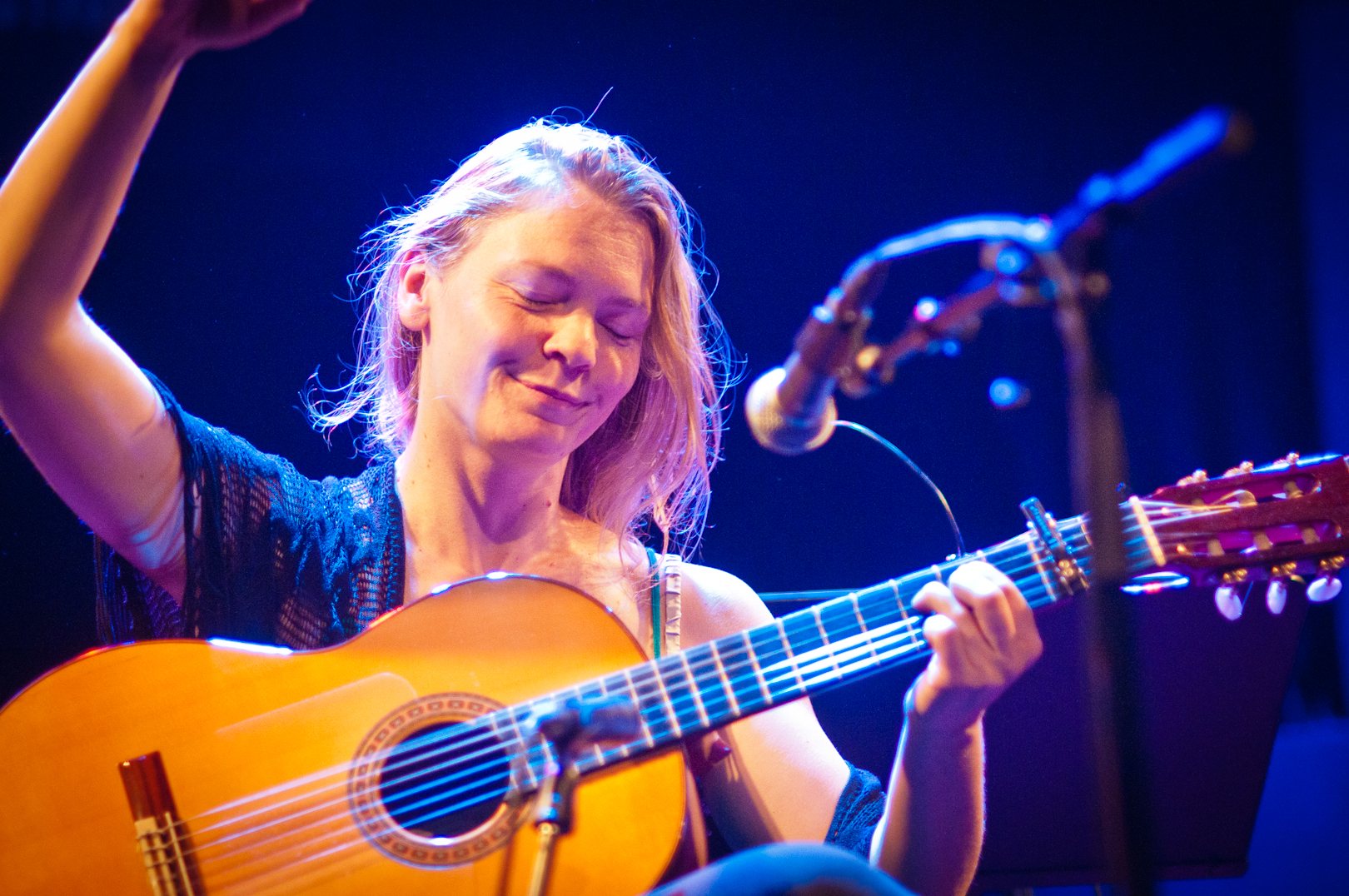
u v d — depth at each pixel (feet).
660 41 12.25
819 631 4.59
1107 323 3.10
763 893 2.96
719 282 12.50
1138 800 3.12
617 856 4.34
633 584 5.53
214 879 4.33
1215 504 4.44
